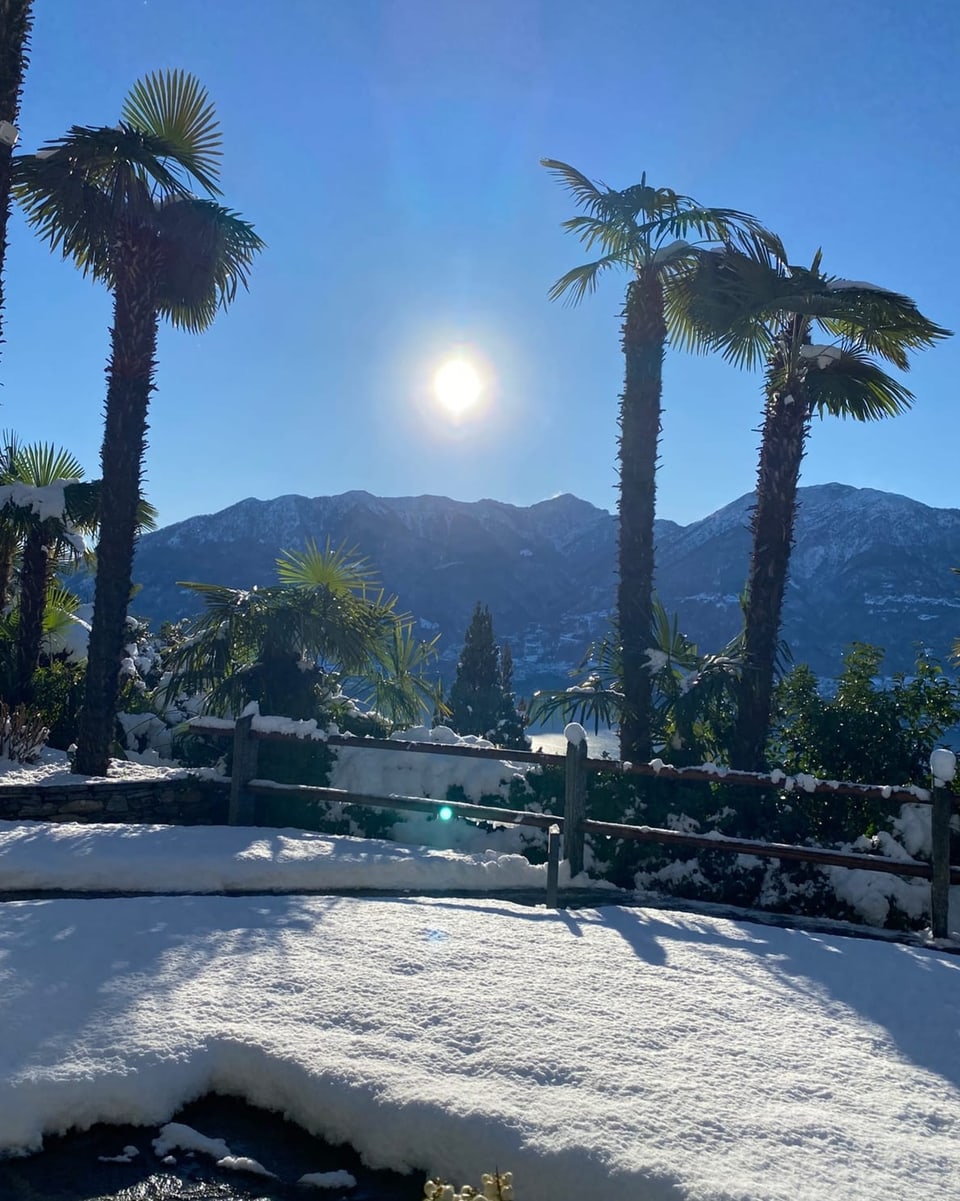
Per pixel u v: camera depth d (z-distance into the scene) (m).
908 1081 3.69
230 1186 3.17
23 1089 3.29
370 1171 3.26
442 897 6.66
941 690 8.52
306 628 9.64
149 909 5.34
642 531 8.91
